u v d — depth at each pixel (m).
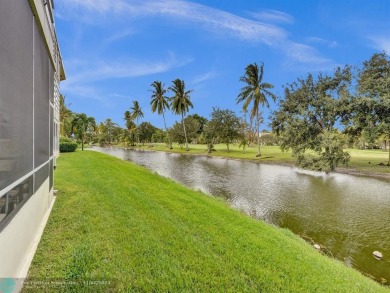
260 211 8.77
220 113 36.66
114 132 74.12
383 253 5.73
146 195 6.39
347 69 21.47
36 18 2.91
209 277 2.92
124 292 2.50
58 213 4.34
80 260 2.93
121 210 4.83
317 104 21.47
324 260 4.32
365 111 18.72
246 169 20.23
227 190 12.08
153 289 2.60
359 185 13.73
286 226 7.38
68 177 7.65
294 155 21.80
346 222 7.72
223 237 4.16
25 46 2.44
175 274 2.89
